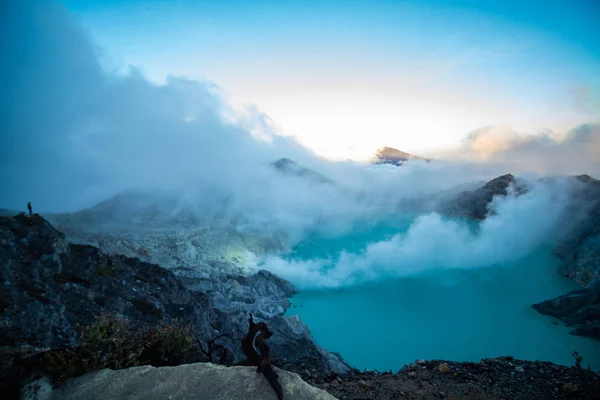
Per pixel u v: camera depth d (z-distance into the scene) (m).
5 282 15.20
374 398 8.19
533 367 9.55
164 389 6.26
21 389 6.48
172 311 21.70
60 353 7.16
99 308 17.61
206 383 6.28
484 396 8.10
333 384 9.22
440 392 8.36
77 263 21.66
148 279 24.23
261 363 6.14
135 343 8.39
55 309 15.23
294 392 5.93
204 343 18.47
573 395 7.90
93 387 6.51
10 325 12.35
